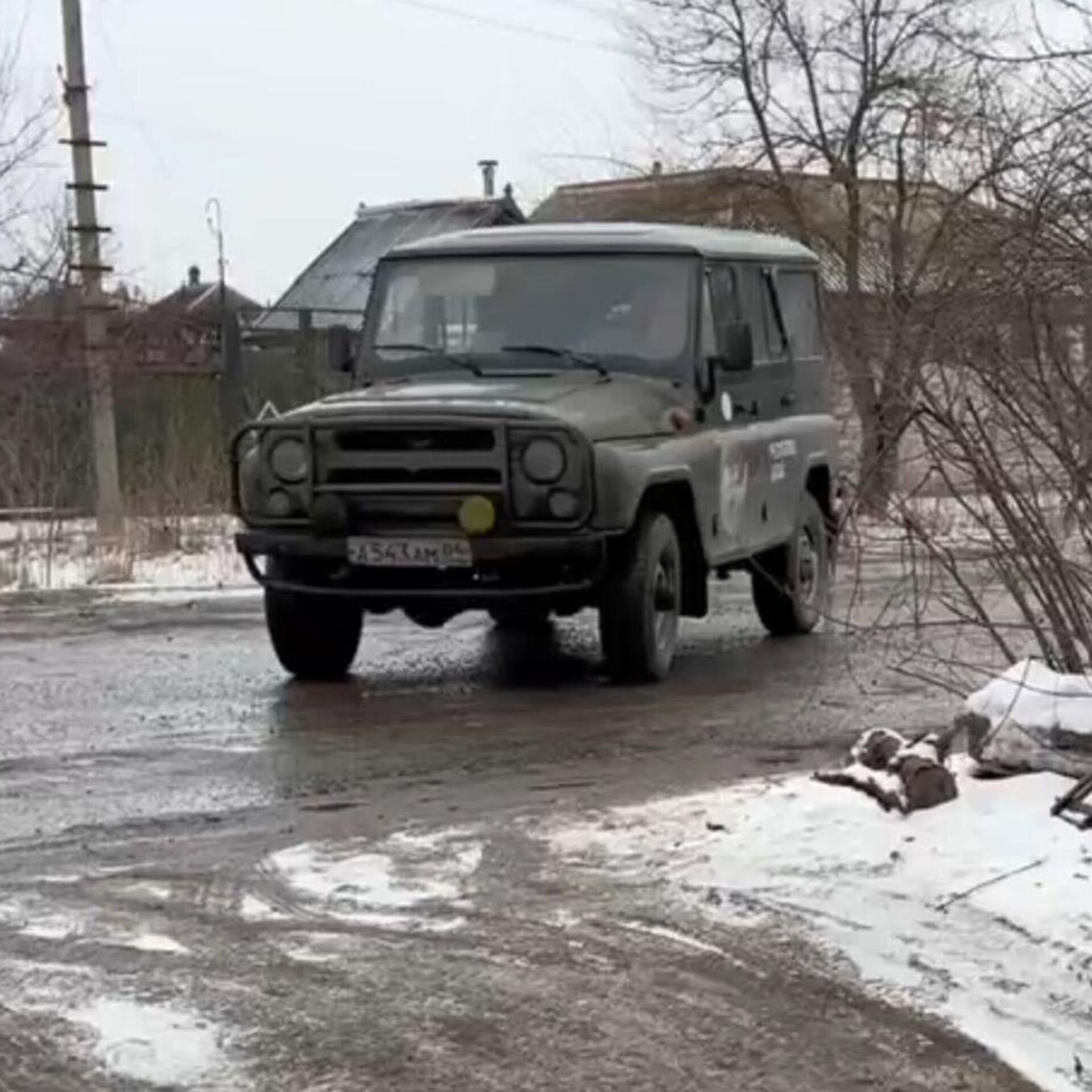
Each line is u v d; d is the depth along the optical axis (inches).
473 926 225.1
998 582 285.4
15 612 562.9
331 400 406.6
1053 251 258.4
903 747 271.7
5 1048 188.9
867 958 210.8
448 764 322.3
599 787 300.0
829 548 500.1
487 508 380.8
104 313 820.0
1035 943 209.0
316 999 201.9
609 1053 187.3
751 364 436.5
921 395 271.6
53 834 274.4
